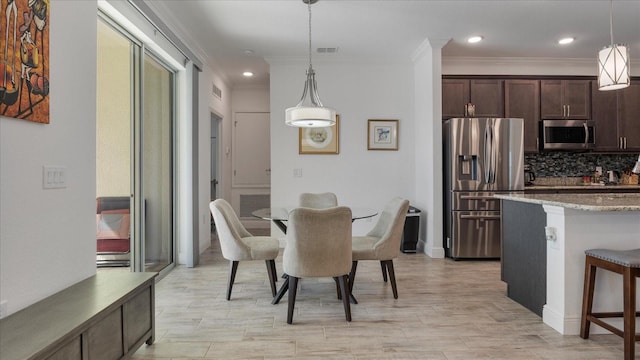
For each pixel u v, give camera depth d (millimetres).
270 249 3018
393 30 4062
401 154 5152
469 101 4914
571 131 4930
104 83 3197
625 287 1999
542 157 5309
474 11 3588
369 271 3918
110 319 1729
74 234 2018
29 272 1686
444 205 4664
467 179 4430
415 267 4086
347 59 5023
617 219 2400
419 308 2854
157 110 3734
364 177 5125
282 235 5141
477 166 4418
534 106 4969
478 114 4914
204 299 3055
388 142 5133
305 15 3629
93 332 1587
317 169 5090
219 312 2770
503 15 3689
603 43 4504
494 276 3740
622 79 2520
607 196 2994
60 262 1900
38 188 1741
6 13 1509
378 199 5141
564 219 2391
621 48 2529
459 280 3596
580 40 4402
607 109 5027
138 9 2820
